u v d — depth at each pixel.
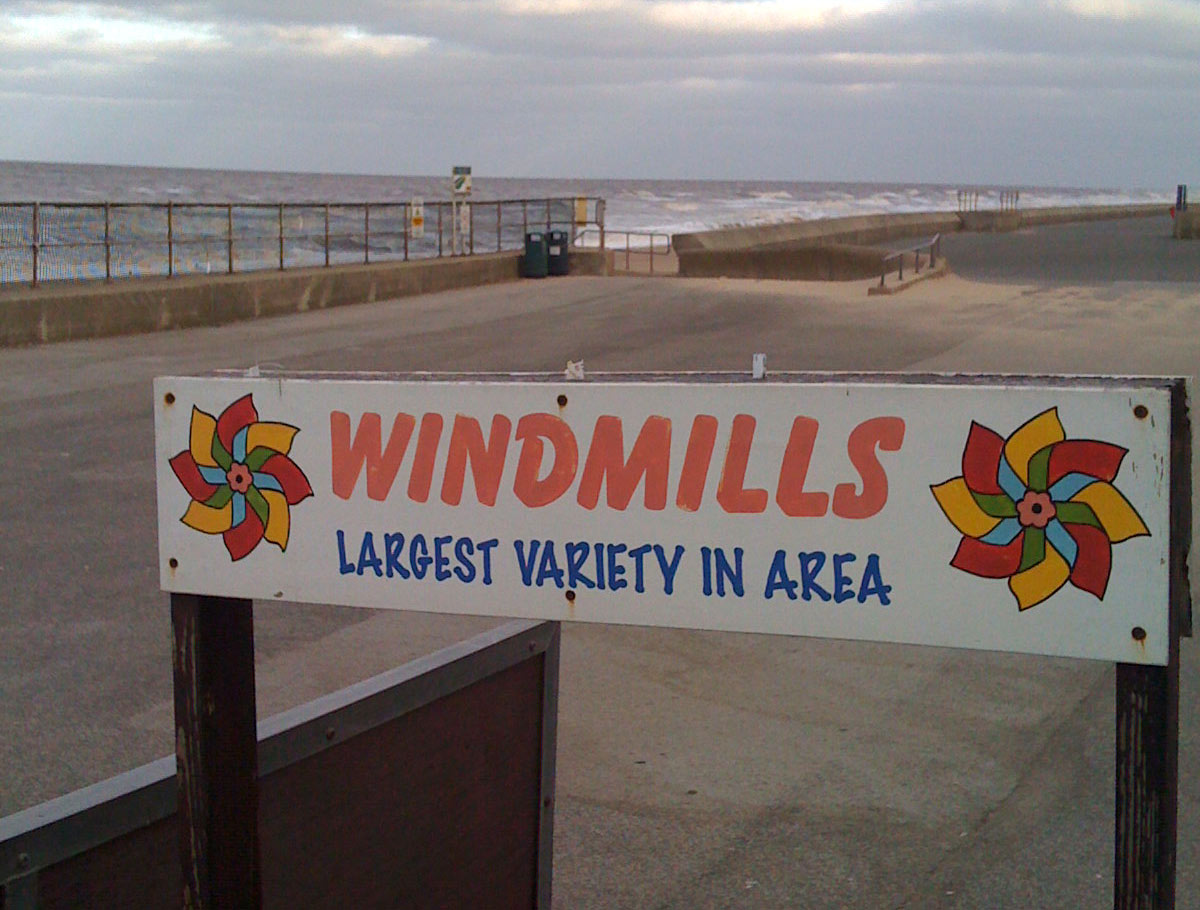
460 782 3.02
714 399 1.90
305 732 2.53
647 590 1.97
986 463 1.77
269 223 46.72
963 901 4.20
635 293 26.30
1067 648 1.75
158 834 2.36
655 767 5.28
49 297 18.64
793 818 4.81
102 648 6.74
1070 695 6.09
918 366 15.63
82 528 9.02
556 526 2.02
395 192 152.50
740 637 6.96
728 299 24.67
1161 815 1.73
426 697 2.87
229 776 2.32
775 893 4.27
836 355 16.66
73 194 99.25
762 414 1.87
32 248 19.75
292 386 2.14
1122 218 80.88
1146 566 1.70
